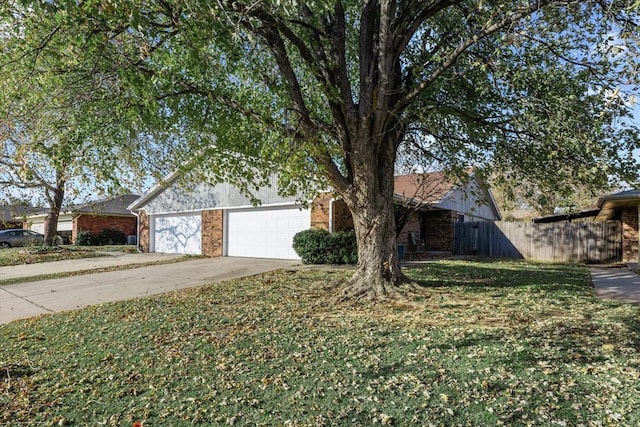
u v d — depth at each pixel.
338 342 4.71
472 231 18.52
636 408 2.96
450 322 5.40
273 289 8.48
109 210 26.81
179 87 6.72
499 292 7.54
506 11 5.73
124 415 3.19
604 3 5.23
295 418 3.04
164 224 19.47
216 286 9.22
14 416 3.22
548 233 16.34
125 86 5.55
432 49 7.71
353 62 9.06
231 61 6.27
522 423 2.83
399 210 9.40
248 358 4.33
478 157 9.03
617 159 6.47
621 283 8.73
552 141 6.31
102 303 7.88
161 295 8.41
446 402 3.17
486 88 6.46
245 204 15.92
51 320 6.54
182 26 4.98
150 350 4.74
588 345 4.30
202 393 3.53
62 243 25.55
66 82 5.91
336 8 7.09
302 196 13.97
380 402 3.22
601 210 14.58
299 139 6.86
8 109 6.23
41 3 3.81
